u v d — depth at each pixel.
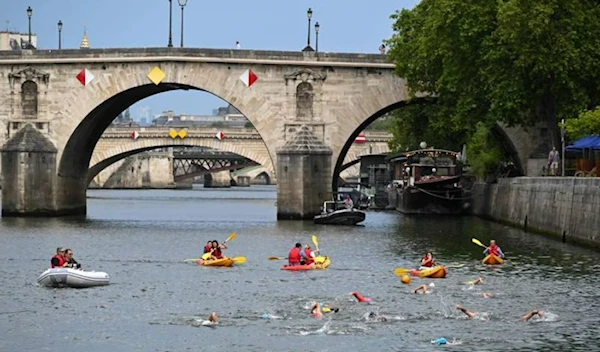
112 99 139.12
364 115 136.12
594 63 112.00
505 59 114.94
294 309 67.69
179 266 88.44
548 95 116.69
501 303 69.19
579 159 117.56
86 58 137.50
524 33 110.12
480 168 146.38
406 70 129.75
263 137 136.25
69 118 138.38
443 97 128.62
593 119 105.38
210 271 85.25
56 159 138.62
